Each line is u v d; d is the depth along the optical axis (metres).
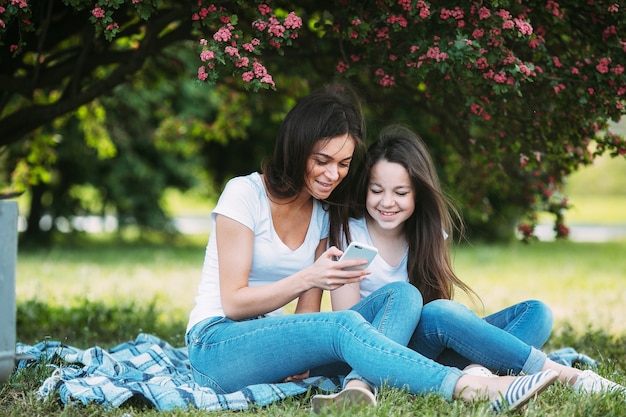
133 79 7.70
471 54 4.50
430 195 4.36
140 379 4.33
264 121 18.67
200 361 4.02
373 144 4.42
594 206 41.69
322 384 4.06
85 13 5.99
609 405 3.64
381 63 5.11
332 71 6.52
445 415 3.50
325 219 4.35
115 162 18.45
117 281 12.41
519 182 6.73
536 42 4.84
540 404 3.75
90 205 19.94
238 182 4.09
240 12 5.61
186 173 19.62
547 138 5.73
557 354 5.02
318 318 3.78
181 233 20.86
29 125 6.58
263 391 3.87
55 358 4.69
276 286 3.87
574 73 5.00
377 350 3.65
